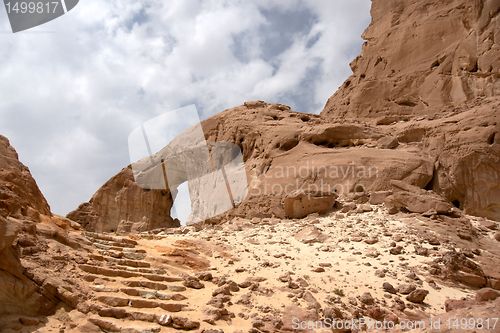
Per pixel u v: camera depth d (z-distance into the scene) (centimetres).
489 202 2014
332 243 1514
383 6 3972
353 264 1321
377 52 3769
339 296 1112
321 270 1252
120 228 3328
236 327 911
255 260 1338
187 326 876
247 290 1102
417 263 1335
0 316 778
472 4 3228
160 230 2028
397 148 2381
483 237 1673
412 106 3316
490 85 2939
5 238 812
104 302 912
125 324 853
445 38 3416
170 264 1214
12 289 820
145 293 980
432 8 3609
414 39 3572
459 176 2088
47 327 802
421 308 1099
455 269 1303
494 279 1307
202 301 1011
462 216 1759
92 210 3703
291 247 1491
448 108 2986
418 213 1758
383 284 1167
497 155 2062
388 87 3466
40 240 1044
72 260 1030
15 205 1087
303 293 1084
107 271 1038
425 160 2145
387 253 1410
